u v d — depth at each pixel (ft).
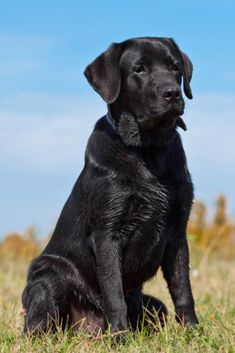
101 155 21.33
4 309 27.76
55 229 23.47
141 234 21.39
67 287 22.53
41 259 23.24
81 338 20.84
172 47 22.30
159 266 22.40
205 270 37.88
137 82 21.36
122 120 21.47
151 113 20.80
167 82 20.75
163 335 20.10
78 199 22.16
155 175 21.04
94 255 21.88
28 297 23.00
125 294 22.61
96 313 22.70
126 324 20.75
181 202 21.44
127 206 21.06
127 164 21.01
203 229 50.14
